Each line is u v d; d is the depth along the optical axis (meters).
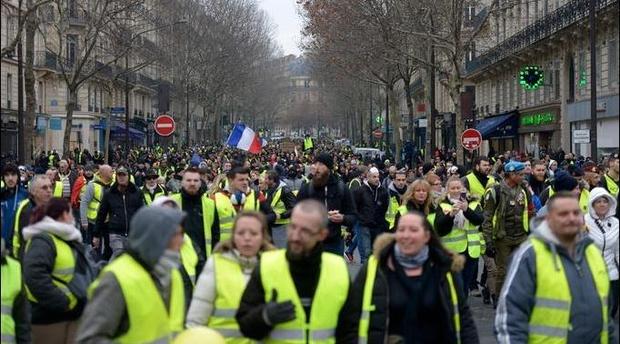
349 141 156.62
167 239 7.58
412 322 8.37
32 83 42.34
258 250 9.30
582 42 51.47
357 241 23.67
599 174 21.84
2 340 9.16
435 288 8.41
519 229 17.45
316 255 8.15
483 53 75.75
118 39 57.84
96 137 95.50
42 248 10.67
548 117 59.69
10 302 9.34
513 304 8.41
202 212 14.78
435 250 8.49
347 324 8.35
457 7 46.12
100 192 22.95
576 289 8.39
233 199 16.55
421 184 16.38
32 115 42.53
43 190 13.97
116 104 103.75
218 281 9.16
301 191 16.83
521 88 68.88
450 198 16.66
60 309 10.67
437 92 100.00
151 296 7.64
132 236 7.65
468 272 17.81
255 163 40.81
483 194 19.39
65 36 67.56
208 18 97.00
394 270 8.52
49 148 86.88
